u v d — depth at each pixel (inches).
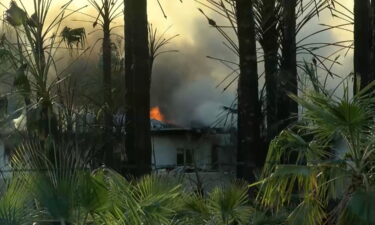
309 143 430.0
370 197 377.7
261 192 459.2
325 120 400.2
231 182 476.7
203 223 425.7
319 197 422.9
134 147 547.5
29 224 345.7
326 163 415.5
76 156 368.5
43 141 515.2
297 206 434.9
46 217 348.5
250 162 546.3
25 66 617.6
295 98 419.2
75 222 346.6
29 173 349.7
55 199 339.3
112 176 374.9
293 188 450.0
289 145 433.7
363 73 584.7
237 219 443.2
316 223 423.5
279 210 443.5
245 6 571.5
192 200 427.8
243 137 557.6
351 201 381.4
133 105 558.3
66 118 590.9
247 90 564.1
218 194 434.9
